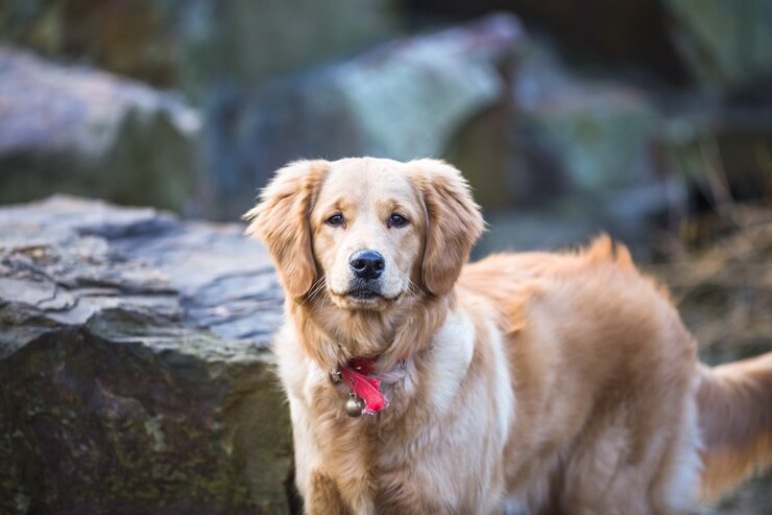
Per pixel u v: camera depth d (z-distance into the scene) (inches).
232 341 263.9
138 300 270.4
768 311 494.0
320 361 235.1
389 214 229.6
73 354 252.4
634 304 279.1
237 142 655.8
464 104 669.3
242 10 686.5
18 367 248.4
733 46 780.0
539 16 816.9
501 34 711.7
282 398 259.8
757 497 363.3
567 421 266.8
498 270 279.1
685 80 805.9
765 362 302.0
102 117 464.4
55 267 276.2
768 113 768.3
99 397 255.6
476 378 240.2
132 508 263.9
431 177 240.1
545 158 731.4
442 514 235.1
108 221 335.6
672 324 284.2
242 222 622.8
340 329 232.7
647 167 735.1
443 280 234.1
